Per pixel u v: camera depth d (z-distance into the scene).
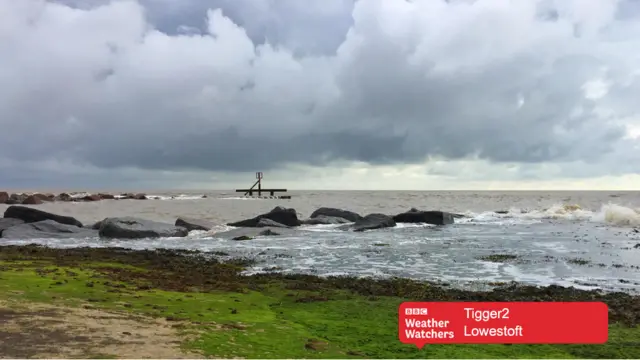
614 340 9.84
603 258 22.02
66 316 9.25
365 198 125.88
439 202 98.25
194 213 56.31
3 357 6.71
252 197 124.81
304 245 27.19
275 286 15.40
